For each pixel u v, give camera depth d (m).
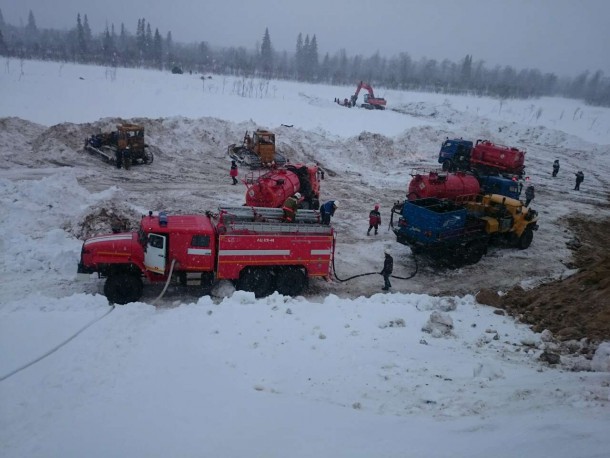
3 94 46.53
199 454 5.99
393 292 16.14
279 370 9.02
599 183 35.44
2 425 6.88
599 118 85.69
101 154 29.52
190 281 14.05
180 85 73.69
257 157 31.67
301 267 15.05
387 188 30.06
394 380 8.63
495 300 14.17
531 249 21.22
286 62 185.12
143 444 6.26
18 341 9.46
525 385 8.38
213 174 29.23
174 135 33.94
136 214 18.91
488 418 6.99
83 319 10.61
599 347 10.16
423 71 184.75
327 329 11.09
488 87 131.75
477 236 19.03
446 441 6.11
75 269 15.13
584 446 5.46
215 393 7.88
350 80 131.88
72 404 7.46
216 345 9.87
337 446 6.08
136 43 138.88
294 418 7.02
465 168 35.91
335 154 35.88
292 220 15.20
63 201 19.64
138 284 13.57
